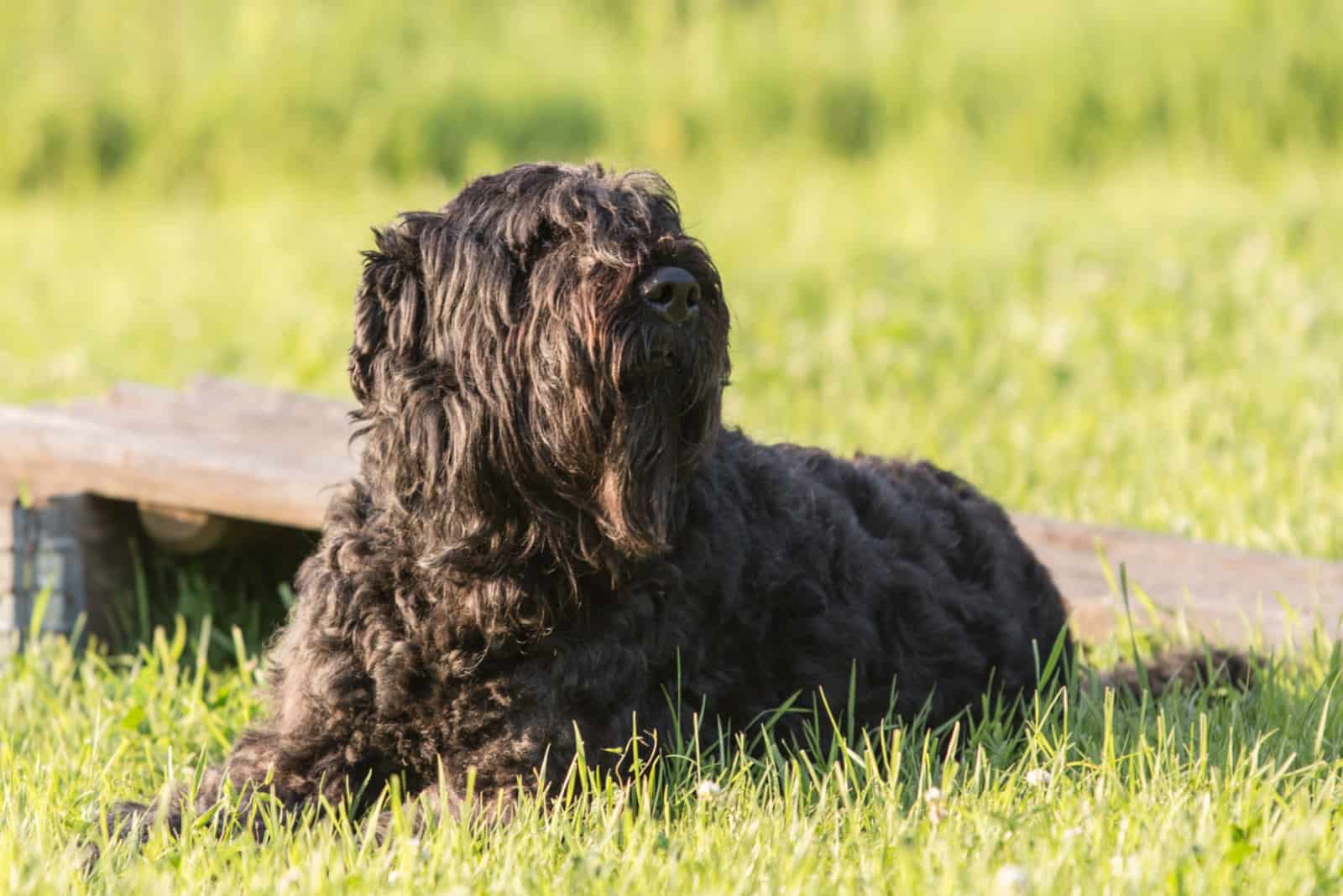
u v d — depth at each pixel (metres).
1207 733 7.50
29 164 36.38
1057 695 8.40
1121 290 21.20
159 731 8.34
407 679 6.86
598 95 37.16
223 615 10.69
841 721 7.61
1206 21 35.84
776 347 19.14
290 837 6.27
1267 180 32.22
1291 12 35.69
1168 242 24.09
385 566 6.99
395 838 6.09
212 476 10.05
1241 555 10.94
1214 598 10.16
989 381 17.72
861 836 6.22
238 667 9.86
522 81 37.16
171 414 12.38
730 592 7.38
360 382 7.23
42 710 8.91
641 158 35.38
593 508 6.85
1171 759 6.82
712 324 6.95
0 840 6.18
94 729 8.17
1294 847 5.72
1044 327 19.66
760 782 6.82
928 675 8.12
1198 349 18.41
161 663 9.83
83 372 18.95
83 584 10.25
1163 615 9.91
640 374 6.72
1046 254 24.27
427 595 6.91
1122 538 11.27
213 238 29.94
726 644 7.43
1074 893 5.41
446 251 7.02
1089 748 7.36
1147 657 9.29
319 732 6.91
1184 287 21.17
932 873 5.70
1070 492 13.52
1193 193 30.41
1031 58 36.53
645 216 6.95
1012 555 9.13
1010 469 14.16
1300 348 18.03
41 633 9.95
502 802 6.67
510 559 6.91
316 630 7.04
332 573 7.12
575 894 5.63
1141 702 8.20
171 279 25.81
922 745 7.44
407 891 5.55
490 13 40.28
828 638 7.66
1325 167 32.59
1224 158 33.81
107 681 9.19
